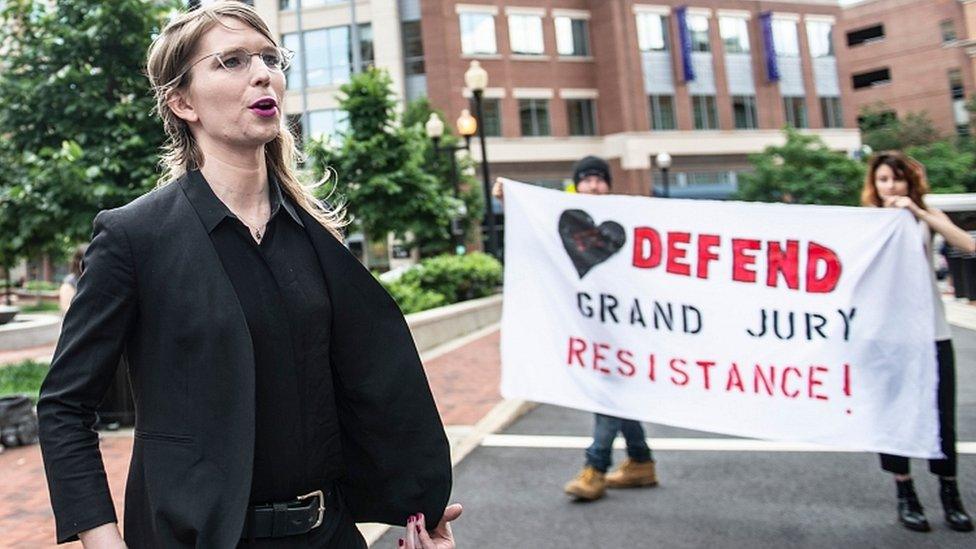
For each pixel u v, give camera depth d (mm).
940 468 3762
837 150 37500
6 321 16438
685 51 33812
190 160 1631
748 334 4145
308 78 31141
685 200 4352
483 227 30172
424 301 13477
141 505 1453
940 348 3744
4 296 32375
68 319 1406
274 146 1696
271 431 1469
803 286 4043
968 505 4016
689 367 4266
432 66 30750
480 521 4156
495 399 7402
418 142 18031
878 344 3822
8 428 6168
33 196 7516
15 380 8570
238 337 1397
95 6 7688
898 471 3805
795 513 4055
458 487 4812
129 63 7922
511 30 32219
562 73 32969
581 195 4621
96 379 1401
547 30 32844
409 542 1658
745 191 30172
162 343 1408
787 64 36875
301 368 1522
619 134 33000
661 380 4316
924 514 3930
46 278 43625
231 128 1517
